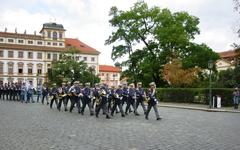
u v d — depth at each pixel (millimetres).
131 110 22984
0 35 95688
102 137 11375
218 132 13039
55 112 21531
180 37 44938
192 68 45250
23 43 98562
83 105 20312
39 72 100188
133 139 11031
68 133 12203
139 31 47906
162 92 39000
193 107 29375
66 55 69562
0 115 18812
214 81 64500
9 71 96875
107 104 20203
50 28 100938
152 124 15547
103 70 130375
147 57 47500
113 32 50281
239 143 10555
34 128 13438
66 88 23078
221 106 31688
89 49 108000
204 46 48219
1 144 9836
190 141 10789
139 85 20969
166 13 48406
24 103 31531
